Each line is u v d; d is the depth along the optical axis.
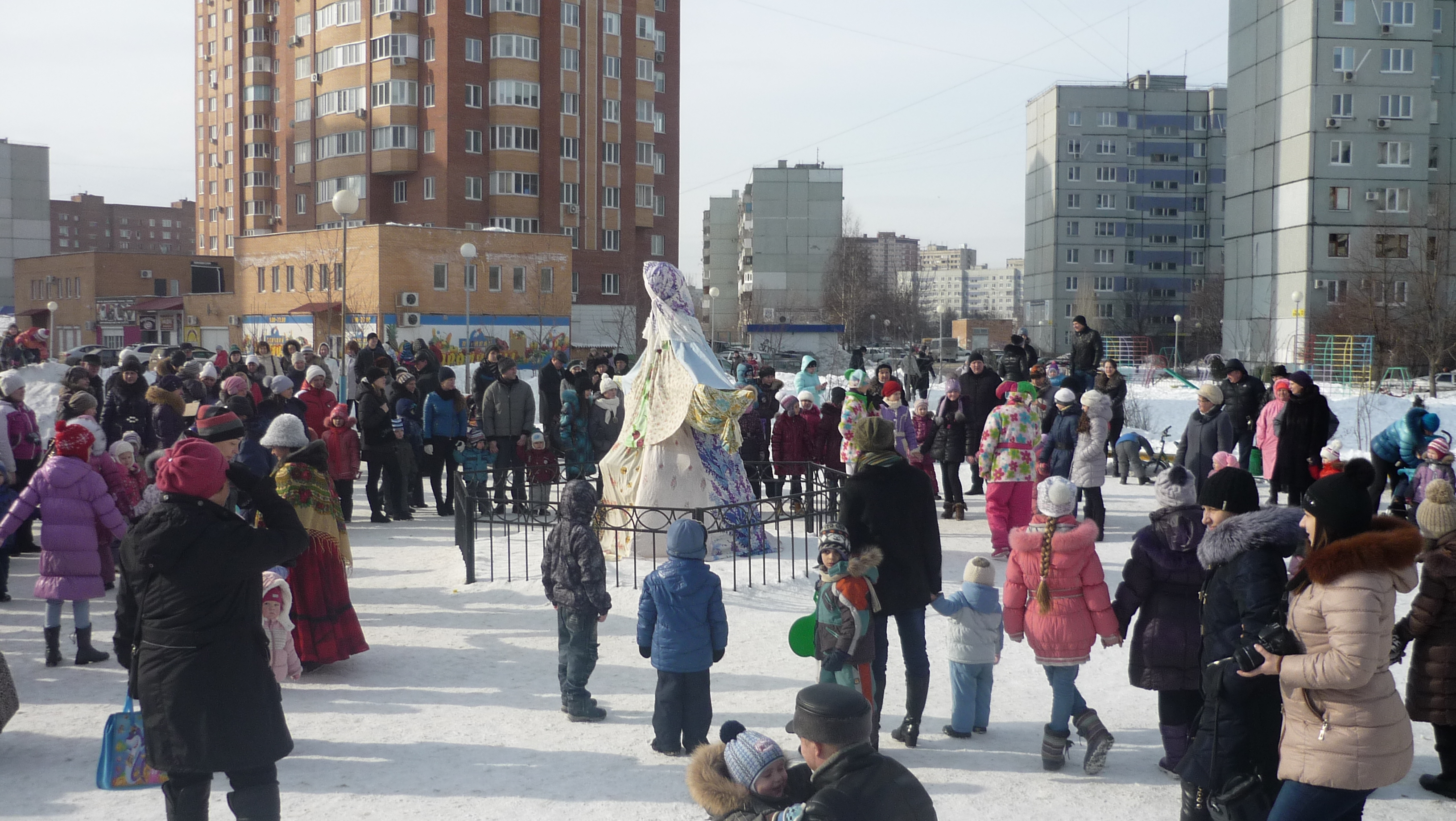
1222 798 4.20
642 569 9.81
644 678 6.94
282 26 66.56
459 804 4.95
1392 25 55.28
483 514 12.48
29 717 6.17
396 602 8.98
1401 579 3.59
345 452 12.91
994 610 5.80
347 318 49.19
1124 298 97.81
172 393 11.74
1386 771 3.62
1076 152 97.31
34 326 71.44
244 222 82.31
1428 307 40.97
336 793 5.07
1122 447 16.55
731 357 49.50
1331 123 55.56
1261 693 4.21
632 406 10.69
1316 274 55.94
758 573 9.70
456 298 50.44
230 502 6.89
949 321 137.38
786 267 104.75
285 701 6.46
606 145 66.88
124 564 4.12
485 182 62.34
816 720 2.98
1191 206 99.75
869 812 2.84
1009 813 4.84
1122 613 5.23
